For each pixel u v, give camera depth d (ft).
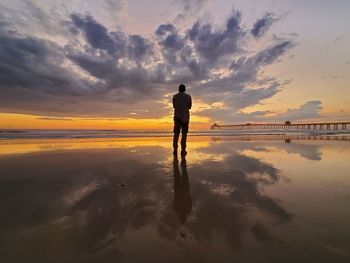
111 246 5.40
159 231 6.17
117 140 40.63
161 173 13.19
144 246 5.41
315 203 8.25
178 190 9.93
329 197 8.94
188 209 7.77
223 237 5.83
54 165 15.24
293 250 5.16
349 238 5.66
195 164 16.10
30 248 5.28
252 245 5.43
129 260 4.86
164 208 7.84
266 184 10.93
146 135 59.47
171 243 5.55
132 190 9.87
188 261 4.83
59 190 9.77
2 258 4.87
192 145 30.86
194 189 10.10
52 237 5.81
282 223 6.59
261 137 52.80
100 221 6.78
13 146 27.43
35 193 9.32
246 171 13.88
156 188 10.21
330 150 24.52
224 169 14.46
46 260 4.84
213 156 20.15
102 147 27.04
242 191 9.81
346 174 12.97
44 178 11.78
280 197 8.96
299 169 14.47
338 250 5.13
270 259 4.85
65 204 8.13
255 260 4.83
